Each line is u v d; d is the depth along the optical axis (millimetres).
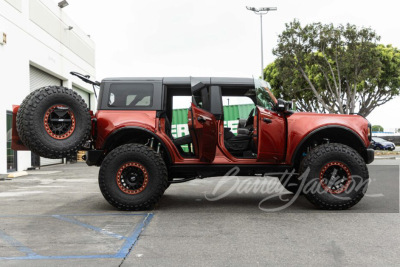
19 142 6031
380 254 3736
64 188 9664
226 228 4863
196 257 3666
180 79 6281
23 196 8047
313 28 26750
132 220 5363
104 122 6008
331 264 3447
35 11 19750
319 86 30234
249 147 6406
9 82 16531
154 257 3668
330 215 5664
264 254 3752
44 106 5605
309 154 6031
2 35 15609
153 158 5902
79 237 4434
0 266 3426
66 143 5695
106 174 5895
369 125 6230
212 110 6168
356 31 26312
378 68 26547
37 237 4445
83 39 29281
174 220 5359
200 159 6031
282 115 6113
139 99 6172
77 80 27312
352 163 5945
